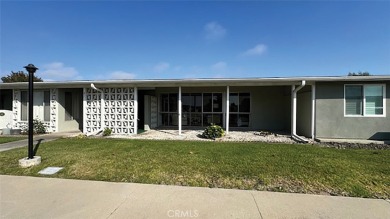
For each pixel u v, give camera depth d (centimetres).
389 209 299
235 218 274
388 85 879
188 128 1313
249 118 1348
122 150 666
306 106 1012
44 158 558
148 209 298
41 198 333
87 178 424
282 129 1310
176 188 373
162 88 1406
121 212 290
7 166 496
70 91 1228
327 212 291
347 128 907
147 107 1248
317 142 845
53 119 1138
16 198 333
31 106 512
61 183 396
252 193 352
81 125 1305
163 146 738
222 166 493
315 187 380
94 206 307
